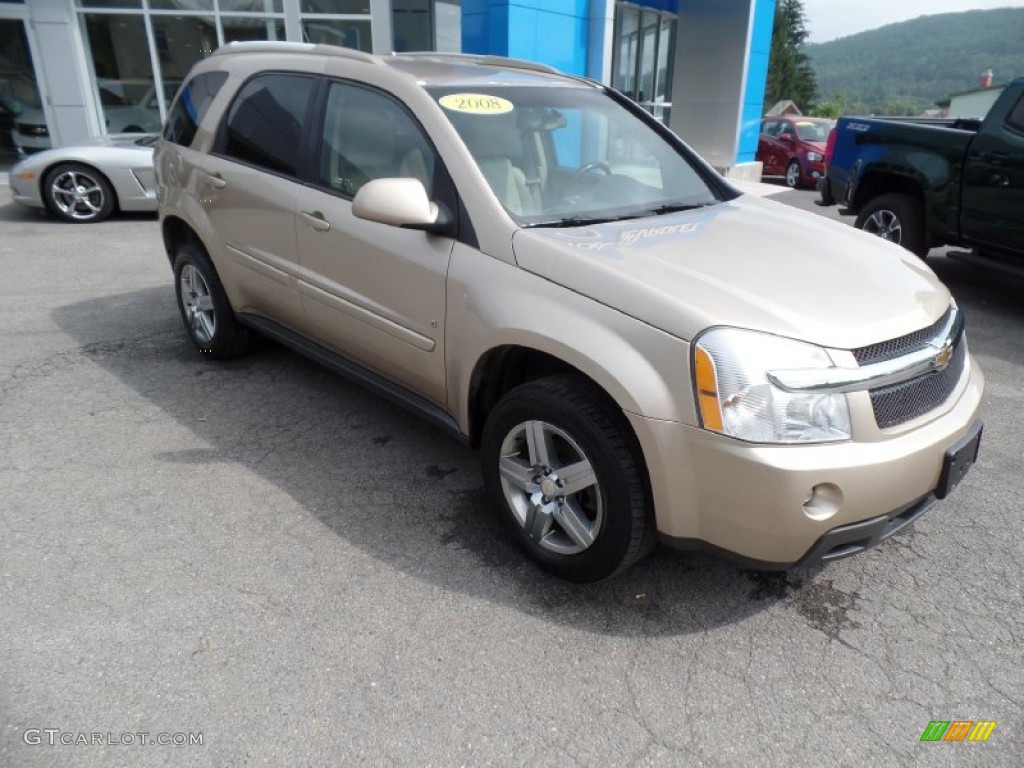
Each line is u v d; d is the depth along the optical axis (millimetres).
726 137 16094
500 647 2484
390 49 13438
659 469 2352
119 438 3791
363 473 3533
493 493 2961
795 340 2293
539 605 2686
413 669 2377
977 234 6188
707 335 2273
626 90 15578
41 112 12742
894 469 2311
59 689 2250
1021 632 2609
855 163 7344
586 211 3133
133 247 7887
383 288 3242
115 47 12828
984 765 2094
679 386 2299
